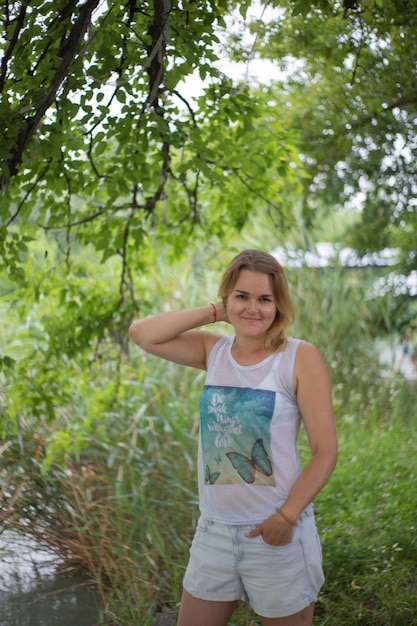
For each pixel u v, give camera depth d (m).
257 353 2.32
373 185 7.27
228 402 2.28
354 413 6.48
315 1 3.13
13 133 3.09
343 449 5.32
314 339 7.43
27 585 3.76
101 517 4.22
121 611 3.40
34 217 4.57
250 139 4.27
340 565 3.55
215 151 4.17
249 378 2.28
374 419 6.20
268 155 4.42
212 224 4.96
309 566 2.25
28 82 3.07
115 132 3.64
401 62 4.63
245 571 2.25
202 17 3.31
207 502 2.31
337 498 4.34
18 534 4.16
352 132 6.25
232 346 2.39
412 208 6.96
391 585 3.28
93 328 4.68
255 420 2.24
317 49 4.32
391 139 6.25
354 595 3.35
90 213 4.52
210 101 4.12
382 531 3.71
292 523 2.16
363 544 3.60
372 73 4.75
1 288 5.61
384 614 3.12
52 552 4.11
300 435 5.82
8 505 4.26
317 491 2.18
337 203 7.56
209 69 3.38
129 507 4.32
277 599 2.23
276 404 2.25
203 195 4.84
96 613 3.48
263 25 4.25
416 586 3.30
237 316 2.30
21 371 4.67
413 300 8.19
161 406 5.69
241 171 4.52
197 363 2.53
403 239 8.11
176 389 6.35
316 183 7.37
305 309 7.55
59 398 4.71
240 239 7.59
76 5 2.97
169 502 4.49
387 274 8.26
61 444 4.52
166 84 3.33
